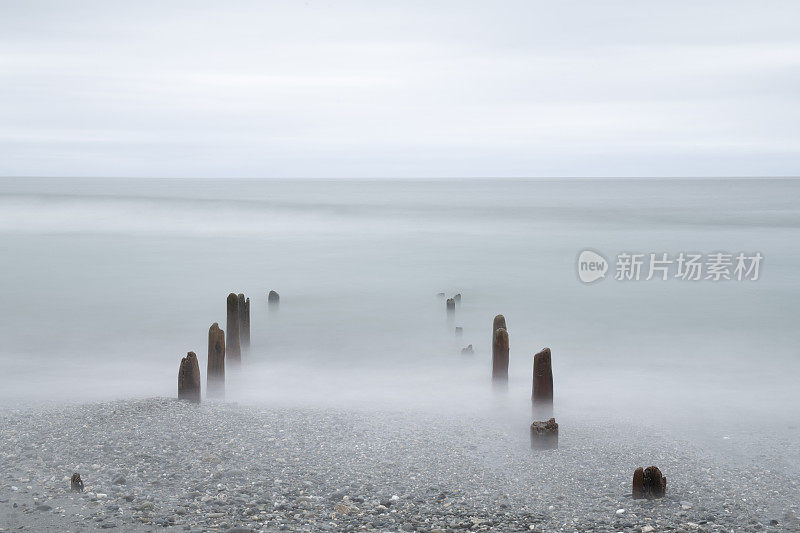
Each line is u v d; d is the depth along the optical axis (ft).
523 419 51.34
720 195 627.05
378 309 96.58
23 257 148.25
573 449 45.34
